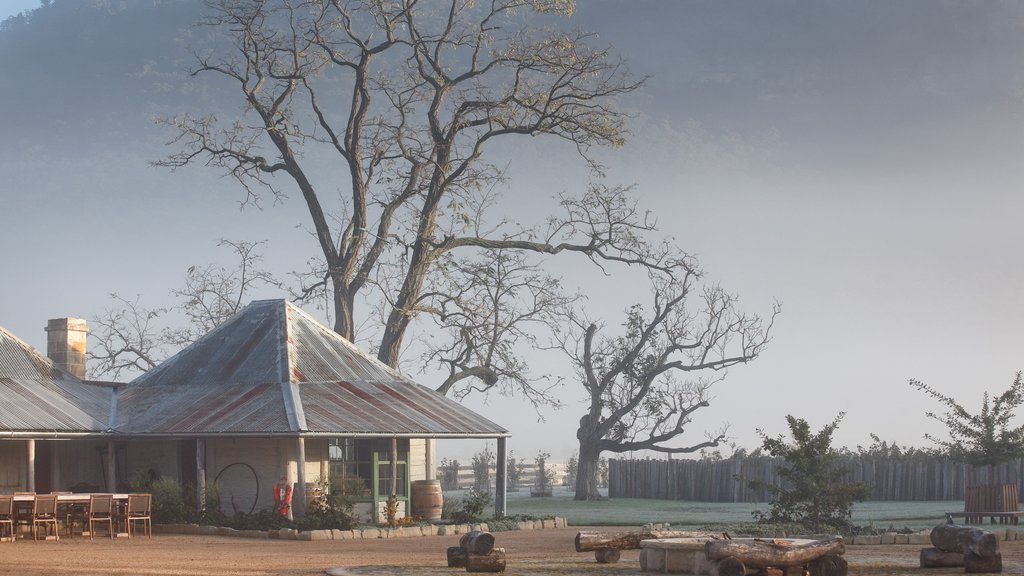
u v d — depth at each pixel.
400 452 38.41
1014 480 54.00
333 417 35.66
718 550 19.06
